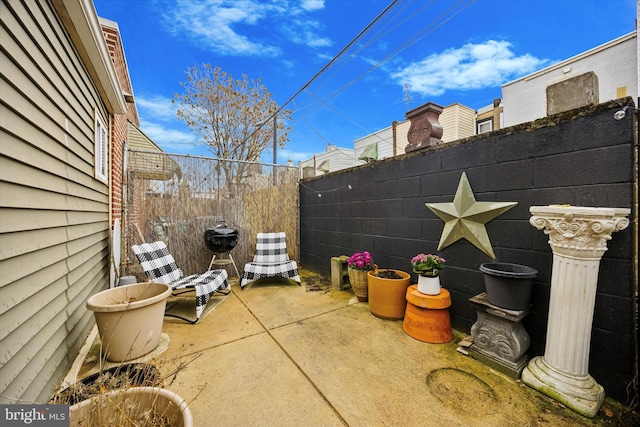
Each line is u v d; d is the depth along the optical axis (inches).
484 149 86.8
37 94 54.6
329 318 105.7
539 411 57.1
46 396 57.2
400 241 118.5
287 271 150.0
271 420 55.4
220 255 166.2
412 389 64.2
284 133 378.3
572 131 67.8
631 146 58.7
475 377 68.4
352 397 61.8
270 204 188.7
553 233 63.0
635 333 58.6
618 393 60.1
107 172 120.0
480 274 88.3
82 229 82.3
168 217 152.6
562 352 60.9
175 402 40.2
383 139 414.0
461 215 92.4
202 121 352.2
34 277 52.8
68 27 70.4
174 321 103.8
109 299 83.8
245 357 77.9
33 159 52.7
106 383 50.7
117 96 108.5
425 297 87.4
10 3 45.6
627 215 58.2
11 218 45.3
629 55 204.1
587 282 58.2
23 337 48.4
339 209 157.9
